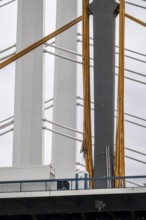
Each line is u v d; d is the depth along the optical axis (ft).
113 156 328.29
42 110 383.65
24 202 285.43
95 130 332.39
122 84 333.01
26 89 384.88
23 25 389.60
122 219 286.46
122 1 340.59
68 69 395.34
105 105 334.24
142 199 280.31
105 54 338.34
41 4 391.24
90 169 326.03
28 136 380.37
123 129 328.70
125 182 320.29
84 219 285.43
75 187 291.58
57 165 385.29
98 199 282.15
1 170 300.81
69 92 393.09
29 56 386.73
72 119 391.45
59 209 284.41
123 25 339.36
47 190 283.18
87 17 341.82
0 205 286.87
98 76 337.11
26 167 300.40
